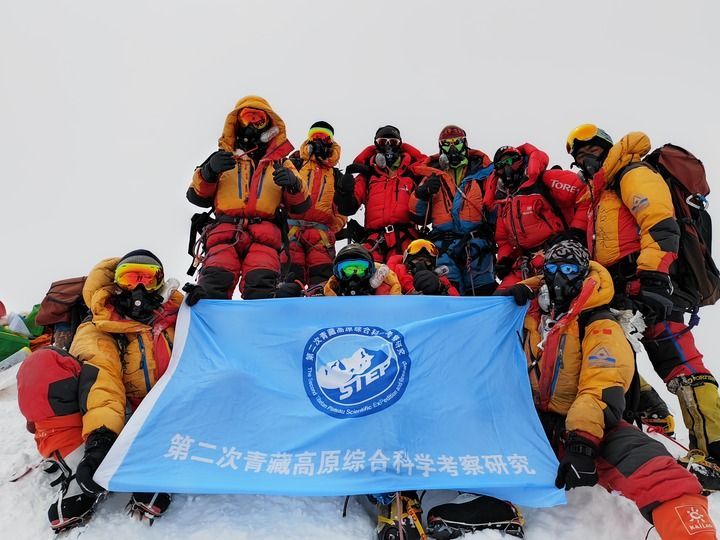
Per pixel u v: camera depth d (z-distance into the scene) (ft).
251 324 13.42
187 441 11.16
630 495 10.26
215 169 16.31
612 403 10.73
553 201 17.35
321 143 21.20
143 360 12.72
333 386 12.22
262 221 17.47
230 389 12.08
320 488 10.32
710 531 9.21
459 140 20.79
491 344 12.79
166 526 10.63
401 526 10.15
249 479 10.56
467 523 10.46
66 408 11.32
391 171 22.25
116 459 10.66
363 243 21.67
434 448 11.10
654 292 12.79
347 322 13.43
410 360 12.57
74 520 10.69
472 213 19.93
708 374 13.55
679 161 14.15
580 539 10.61
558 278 12.06
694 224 14.19
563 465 10.34
